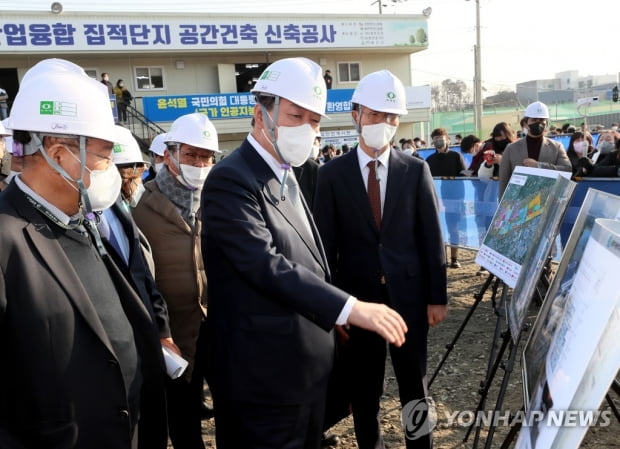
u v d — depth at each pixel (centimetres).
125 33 1978
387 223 255
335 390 267
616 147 563
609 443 280
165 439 190
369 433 269
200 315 264
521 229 262
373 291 260
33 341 138
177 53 2091
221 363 190
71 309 145
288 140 182
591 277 138
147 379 178
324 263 203
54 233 150
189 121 261
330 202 268
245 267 170
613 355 113
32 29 1859
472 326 464
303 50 2248
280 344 181
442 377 370
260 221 177
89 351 148
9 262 137
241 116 2075
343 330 260
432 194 262
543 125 457
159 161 452
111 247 175
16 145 145
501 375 366
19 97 144
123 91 1839
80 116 143
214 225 177
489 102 4806
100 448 151
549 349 161
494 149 664
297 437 188
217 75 2200
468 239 639
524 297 215
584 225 178
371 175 261
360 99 249
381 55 2427
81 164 145
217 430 201
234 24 2111
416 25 2331
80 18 1916
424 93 2345
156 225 260
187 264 260
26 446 143
